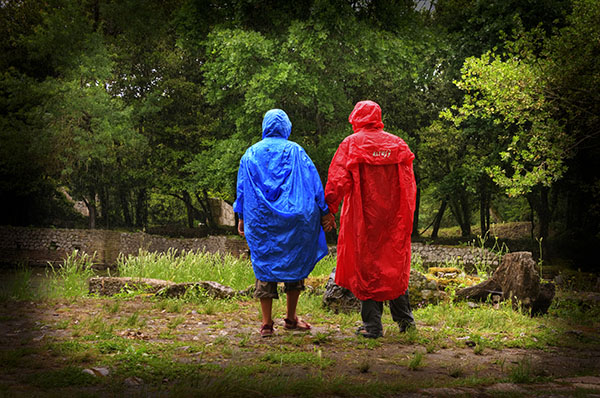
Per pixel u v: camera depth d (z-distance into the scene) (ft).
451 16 74.79
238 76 64.13
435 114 82.53
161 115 95.35
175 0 94.02
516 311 19.81
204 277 27.91
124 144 89.30
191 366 10.39
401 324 15.39
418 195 89.56
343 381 9.48
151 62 95.61
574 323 19.06
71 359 10.62
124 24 86.74
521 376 10.28
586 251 65.98
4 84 82.64
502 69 43.88
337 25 62.90
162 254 30.09
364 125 15.11
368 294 14.55
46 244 91.45
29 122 84.74
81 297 22.13
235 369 10.13
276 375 9.95
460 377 10.69
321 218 15.26
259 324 16.43
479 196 83.10
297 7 69.21
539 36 46.85
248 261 30.89
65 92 83.20
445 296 21.26
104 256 86.69
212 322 16.58
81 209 120.37
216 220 119.44
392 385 9.34
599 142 53.93
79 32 83.66
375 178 14.70
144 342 13.03
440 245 76.28
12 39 91.86
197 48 78.64
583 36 42.93
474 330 16.35
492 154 70.64
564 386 9.89
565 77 42.60
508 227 98.94
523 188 45.09
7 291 22.40
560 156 44.34
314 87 61.62
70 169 84.38
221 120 94.38
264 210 14.49
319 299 20.94
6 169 88.63
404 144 14.96
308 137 74.74
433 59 75.00
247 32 65.51
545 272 52.24
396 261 14.67
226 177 71.56
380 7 72.02
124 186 100.63
